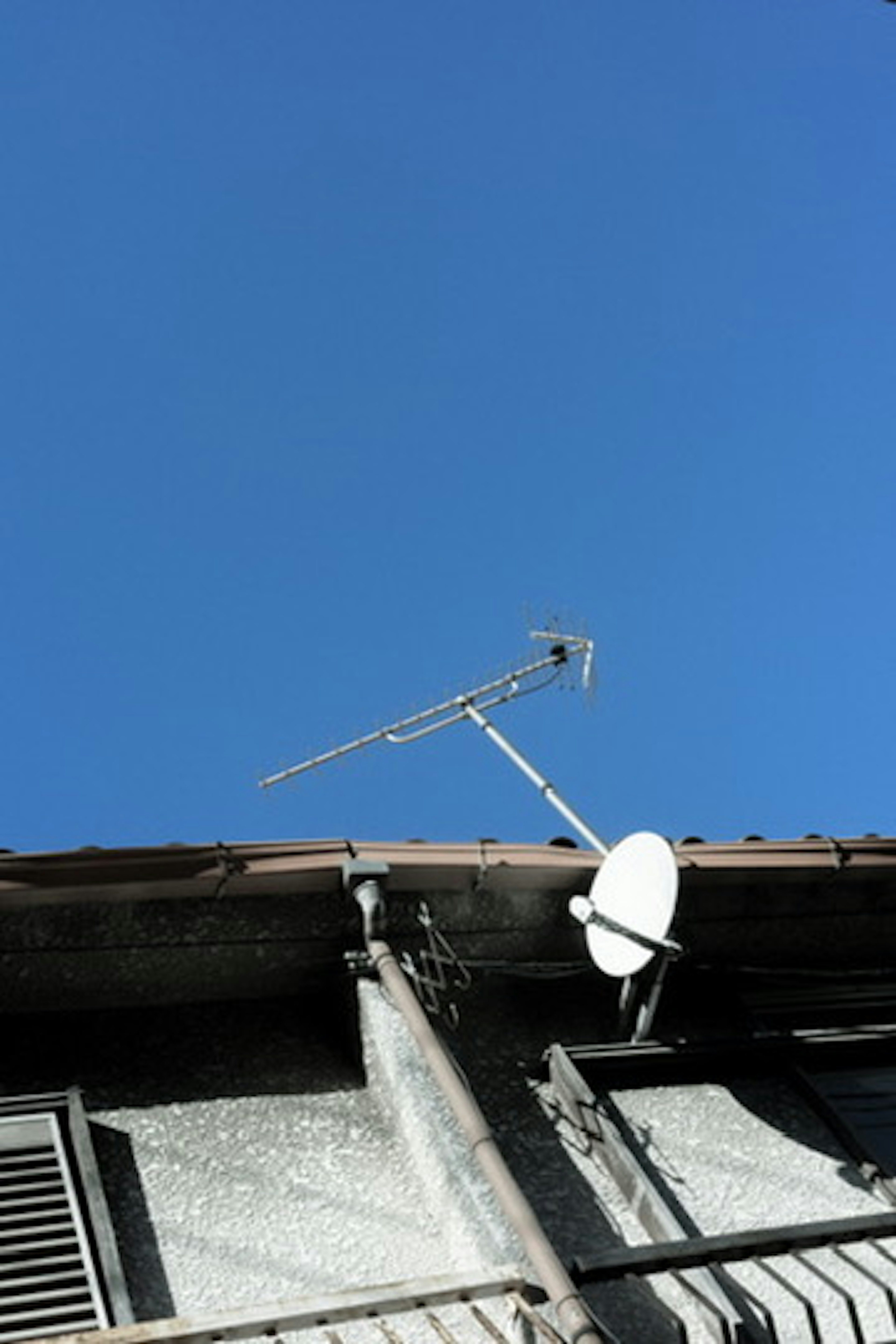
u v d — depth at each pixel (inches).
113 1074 225.1
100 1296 183.3
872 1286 214.1
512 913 256.5
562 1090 238.7
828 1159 240.8
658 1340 193.9
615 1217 217.5
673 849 244.2
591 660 341.4
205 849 232.5
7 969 227.6
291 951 243.0
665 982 272.1
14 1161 202.1
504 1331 183.5
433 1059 216.5
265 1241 199.6
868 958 292.2
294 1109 224.8
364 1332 184.9
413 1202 210.5
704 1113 245.6
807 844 276.2
